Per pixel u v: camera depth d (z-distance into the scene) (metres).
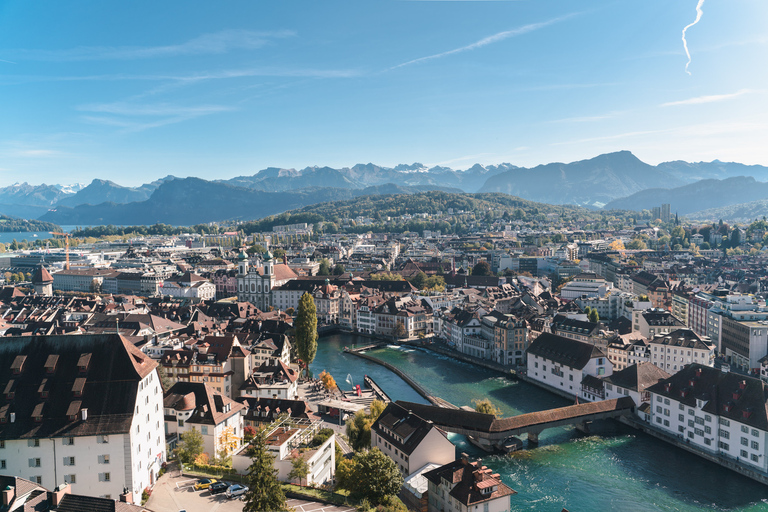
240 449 136.00
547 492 136.88
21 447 103.56
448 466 119.00
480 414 165.50
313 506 104.88
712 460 154.50
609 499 133.88
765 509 129.38
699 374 166.88
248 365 198.50
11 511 77.38
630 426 181.75
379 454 113.62
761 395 149.00
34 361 111.69
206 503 103.00
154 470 117.44
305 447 125.44
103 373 110.75
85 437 104.12
